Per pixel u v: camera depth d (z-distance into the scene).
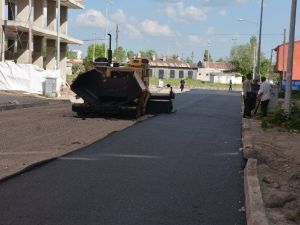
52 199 8.20
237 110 34.38
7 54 55.81
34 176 9.90
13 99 33.22
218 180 10.16
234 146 15.41
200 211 7.80
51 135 16.39
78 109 23.73
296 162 12.07
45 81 41.31
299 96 45.38
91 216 7.32
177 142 15.76
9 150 13.06
